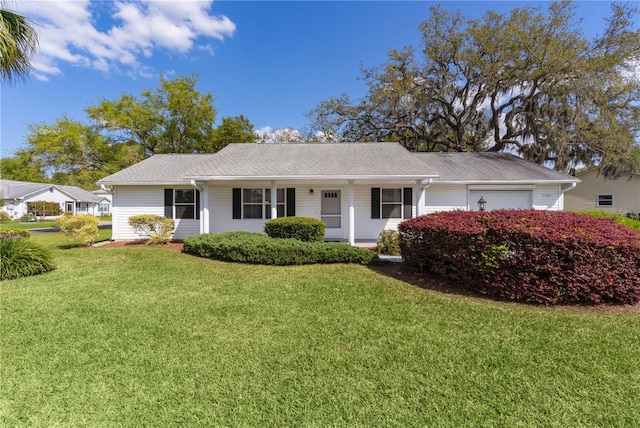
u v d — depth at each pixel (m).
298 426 2.15
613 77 13.87
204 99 24.62
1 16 5.54
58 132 19.66
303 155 11.91
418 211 10.28
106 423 2.17
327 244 8.02
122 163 19.70
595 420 2.20
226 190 12.04
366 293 5.38
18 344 3.39
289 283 6.01
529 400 2.42
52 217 36.69
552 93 14.86
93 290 5.54
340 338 3.57
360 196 12.02
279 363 2.99
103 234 15.52
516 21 16.09
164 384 2.64
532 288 4.83
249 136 26.00
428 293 5.39
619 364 2.96
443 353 3.19
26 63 6.23
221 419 2.21
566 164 15.91
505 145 18.56
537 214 5.55
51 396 2.47
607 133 13.23
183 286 5.82
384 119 21.17
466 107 19.77
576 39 14.76
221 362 3.01
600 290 4.65
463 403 2.38
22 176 38.94
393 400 2.42
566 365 2.95
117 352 3.21
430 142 20.84
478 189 11.80
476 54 17.77
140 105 22.86
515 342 3.45
